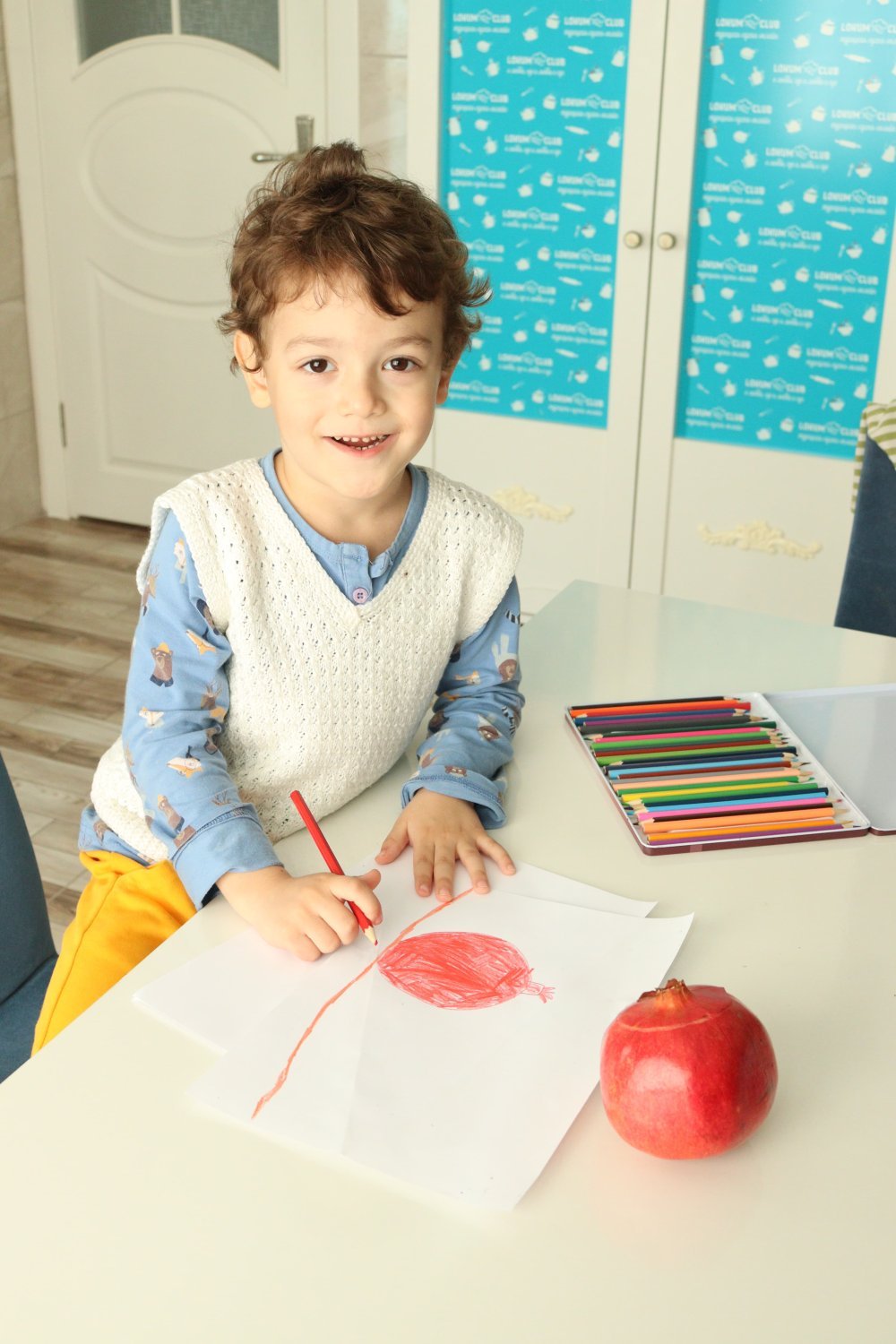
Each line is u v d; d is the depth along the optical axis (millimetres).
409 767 1131
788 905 916
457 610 1090
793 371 2645
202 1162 686
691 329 2691
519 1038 780
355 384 898
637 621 1376
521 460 2932
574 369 2816
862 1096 742
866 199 2471
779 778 1062
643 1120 667
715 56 2477
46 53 3234
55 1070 746
